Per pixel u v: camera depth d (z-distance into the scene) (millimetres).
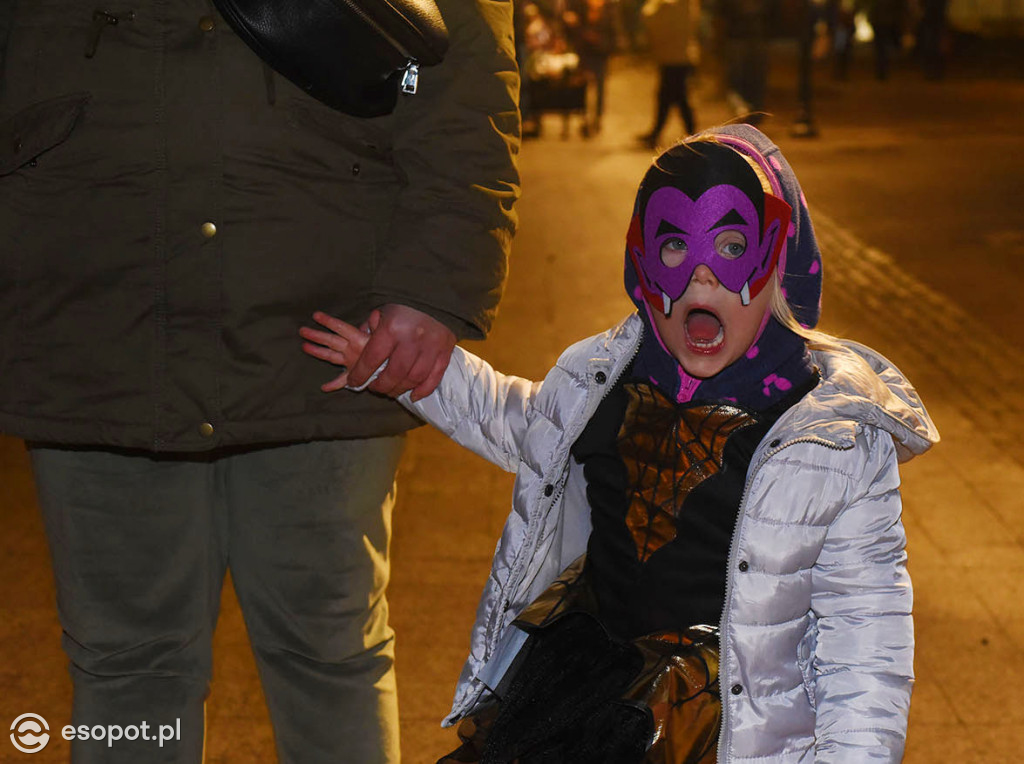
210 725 3463
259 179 2273
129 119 2234
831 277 8625
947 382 6410
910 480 5152
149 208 2256
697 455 2084
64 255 2279
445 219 2322
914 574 4371
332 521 2484
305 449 2453
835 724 2035
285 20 2182
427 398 2379
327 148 2305
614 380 2176
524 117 15883
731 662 2014
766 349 2094
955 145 14648
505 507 4887
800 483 2025
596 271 8781
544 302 7938
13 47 2264
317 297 2340
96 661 2475
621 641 2096
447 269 2311
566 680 2102
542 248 9516
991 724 3518
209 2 2232
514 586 2256
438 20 2260
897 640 2062
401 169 2369
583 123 16094
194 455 2430
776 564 2025
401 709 3557
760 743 2010
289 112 2268
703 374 2055
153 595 2465
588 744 2012
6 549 4512
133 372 2299
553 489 2232
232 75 2242
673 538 2090
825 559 2090
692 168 2027
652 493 2107
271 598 2531
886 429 2059
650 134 15234
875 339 7148
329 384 2354
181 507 2445
